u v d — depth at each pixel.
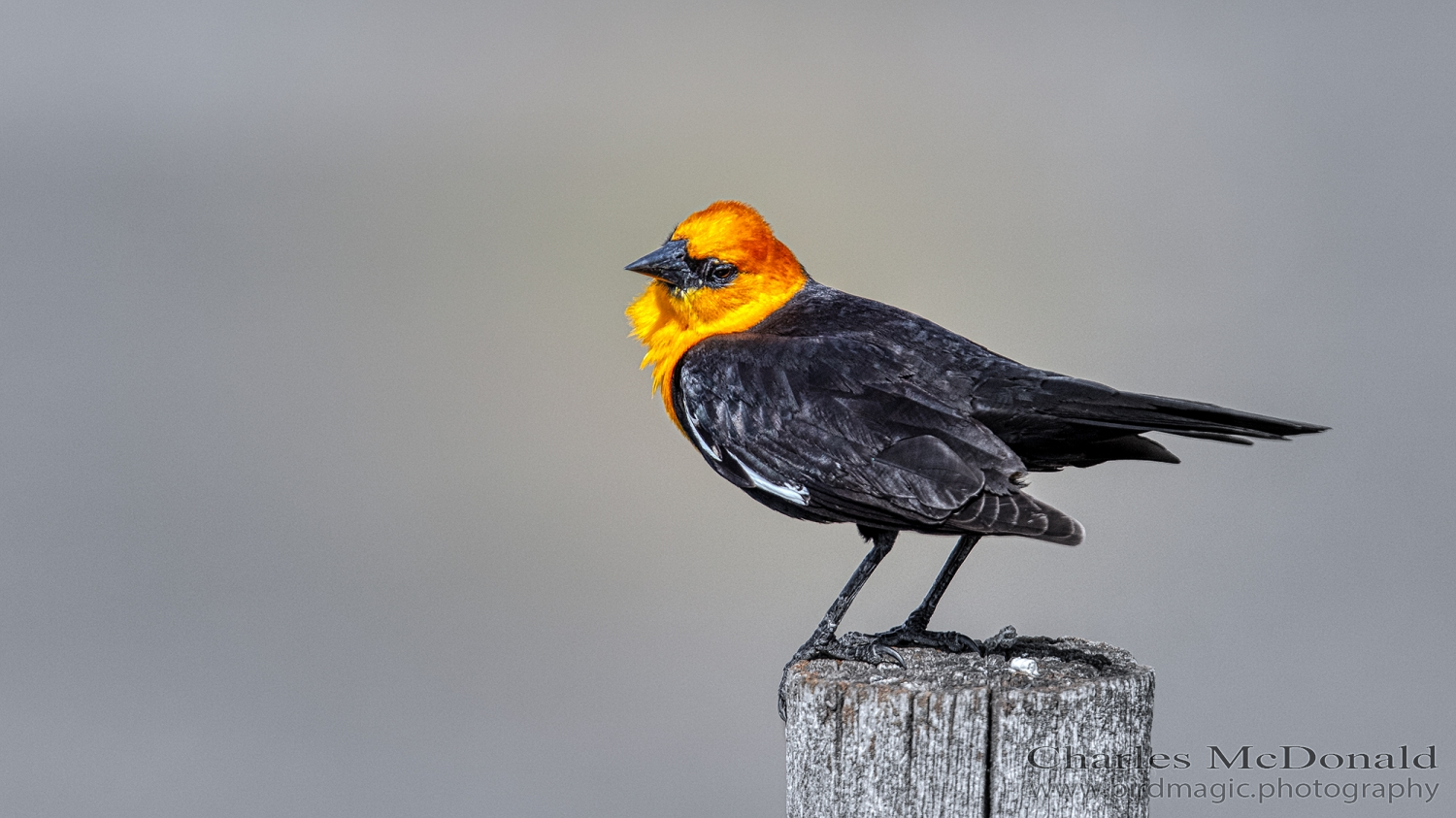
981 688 8.88
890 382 10.46
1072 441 10.45
